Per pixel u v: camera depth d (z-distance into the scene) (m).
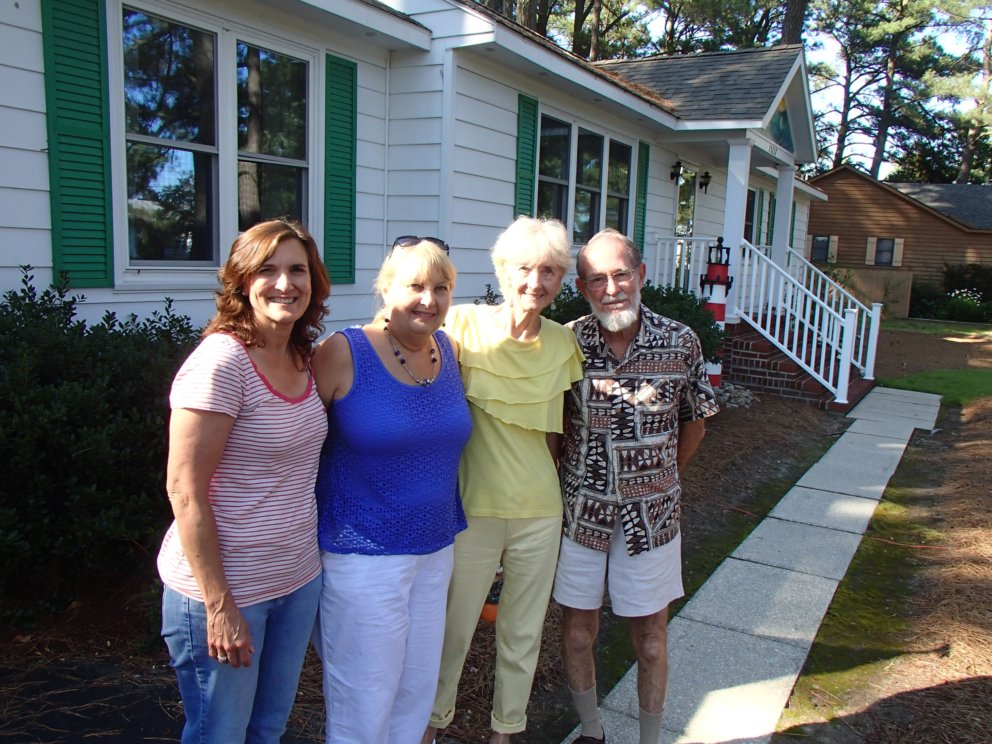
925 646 3.54
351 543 2.07
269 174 5.69
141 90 4.71
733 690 3.12
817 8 39.69
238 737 1.93
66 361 3.28
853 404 9.52
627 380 2.42
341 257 6.30
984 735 2.85
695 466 6.38
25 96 4.09
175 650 1.89
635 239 10.36
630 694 3.09
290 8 5.43
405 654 2.20
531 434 2.42
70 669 2.96
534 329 2.40
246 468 1.82
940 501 5.80
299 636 2.02
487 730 2.80
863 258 28.95
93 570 3.38
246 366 1.79
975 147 41.34
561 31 30.97
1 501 2.96
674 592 2.55
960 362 14.25
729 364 9.93
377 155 6.62
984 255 27.20
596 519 2.45
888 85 41.84
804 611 3.87
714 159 12.73
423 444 2.10
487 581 2.46
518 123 7.57
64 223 4.31
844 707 3.03
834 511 5.50
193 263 5.11
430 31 6.44
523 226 2.30
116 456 3.05
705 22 29.62
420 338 2.14
